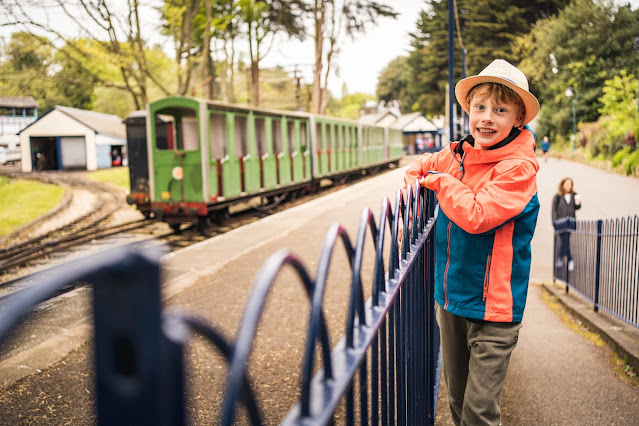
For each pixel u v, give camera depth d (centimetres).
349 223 1184
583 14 4397
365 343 103
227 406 50
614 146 2867
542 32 4778
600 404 378
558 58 4553
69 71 2223
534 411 370
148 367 37
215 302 616
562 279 812
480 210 202
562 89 4375
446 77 5625
